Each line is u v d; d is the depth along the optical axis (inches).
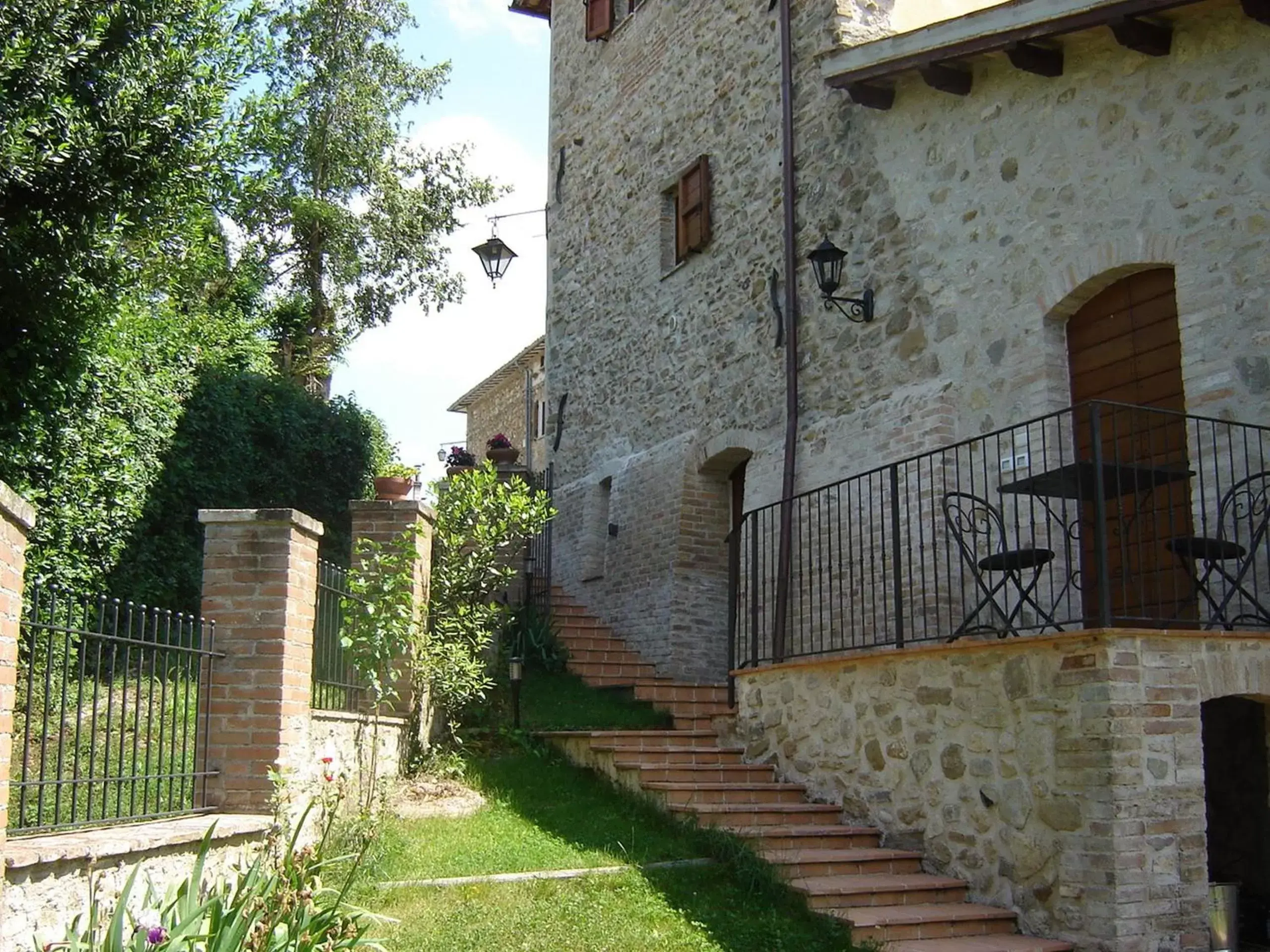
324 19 669.9
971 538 314.0
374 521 314.8
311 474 502.0
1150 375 281.7
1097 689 214.1
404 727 304.3
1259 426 235.3
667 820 279.0
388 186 695.1
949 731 249.8
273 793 221.6
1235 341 256.5
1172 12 271.7
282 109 367.6
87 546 344.2
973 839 240.7
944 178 338.6
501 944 204.1
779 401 398.9
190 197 320.8
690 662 437.1
